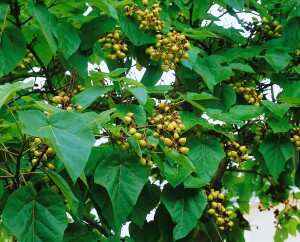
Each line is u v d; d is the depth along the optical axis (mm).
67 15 2209
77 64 2168
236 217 3354
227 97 2449
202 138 2182
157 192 2061
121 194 1821
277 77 2594
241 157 2262
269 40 2777
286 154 2295
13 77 2541
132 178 1844
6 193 1838
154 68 2434
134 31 2275
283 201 3357
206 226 2402
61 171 1893
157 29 2279
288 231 3512
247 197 3393
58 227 1548
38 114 1330
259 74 2805
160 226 2082
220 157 2145
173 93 2631
